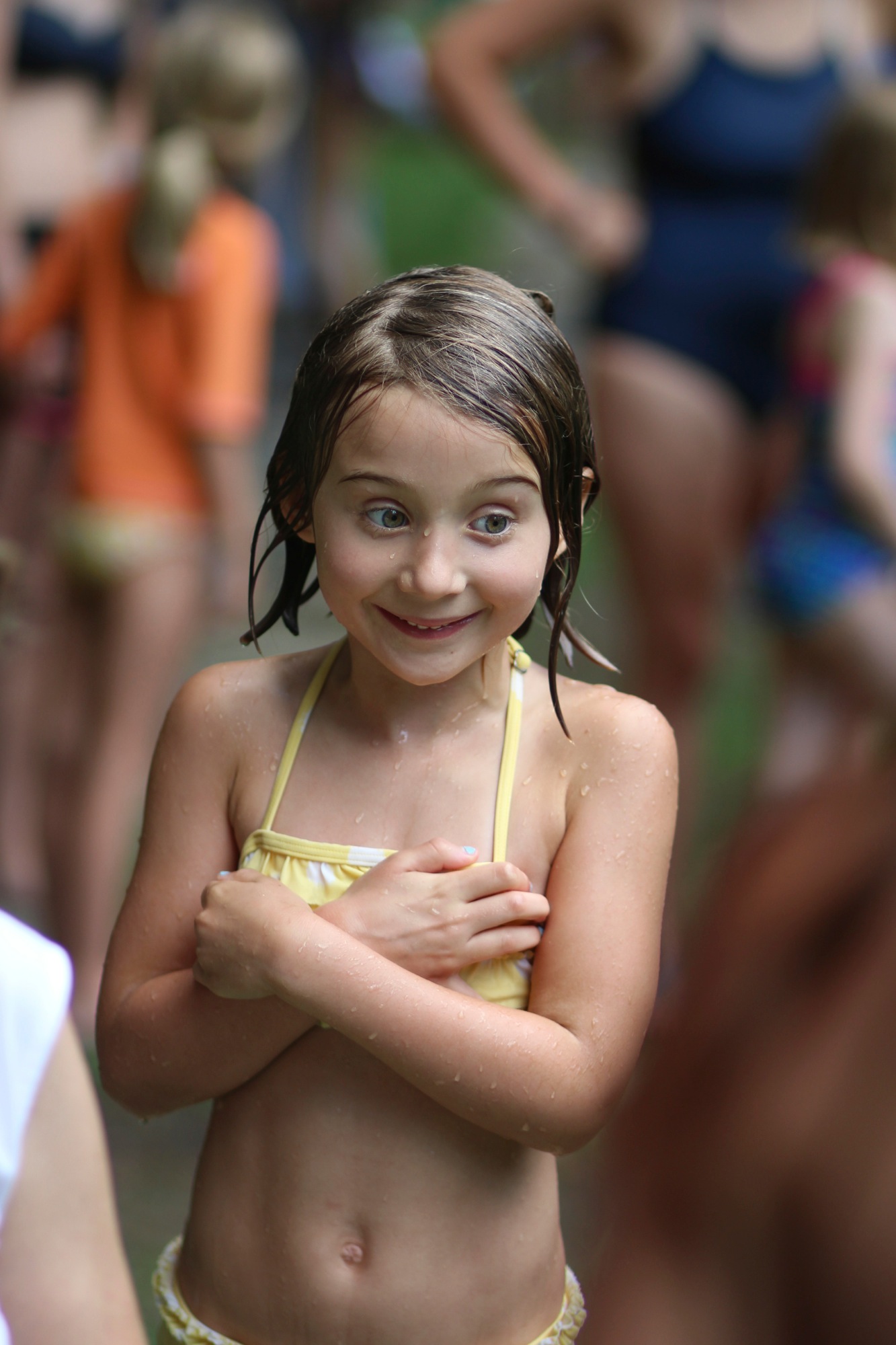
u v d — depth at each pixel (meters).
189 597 4.50
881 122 4.34
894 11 5.18
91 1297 1.43
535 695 1.95
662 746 1.89
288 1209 1.87
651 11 4.81
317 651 2.03
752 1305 0.64
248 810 1.95
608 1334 0.68
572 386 1.80
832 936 0.66
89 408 4.42
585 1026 1.79
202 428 4.38
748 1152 0.63
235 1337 1.91
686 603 4.93
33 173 5.42
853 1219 0.62
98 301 4.43
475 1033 1.73
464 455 1.69
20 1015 1.35
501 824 1.87
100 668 4.45
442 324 1.73
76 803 4.36
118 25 5.62
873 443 4.32
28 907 4.90
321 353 1.78
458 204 14.38
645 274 4.86
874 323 4.30
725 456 4.88
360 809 1.90
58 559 4.50
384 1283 1.84
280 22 8.84
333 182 9.23
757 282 4.79
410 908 1.78
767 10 4.82
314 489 1.78
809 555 4.41
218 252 4.37
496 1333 1.88
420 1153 1.84
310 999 1.73
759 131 4.79
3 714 4.89
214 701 1.99
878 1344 0.62
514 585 1.75
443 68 5.31
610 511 4.97
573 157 14.59
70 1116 1.42
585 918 1.82
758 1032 0.65
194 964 1.95
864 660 4.37
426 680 1.78
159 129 4.58
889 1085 0.63
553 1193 1.95
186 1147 3.94
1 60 5.28
